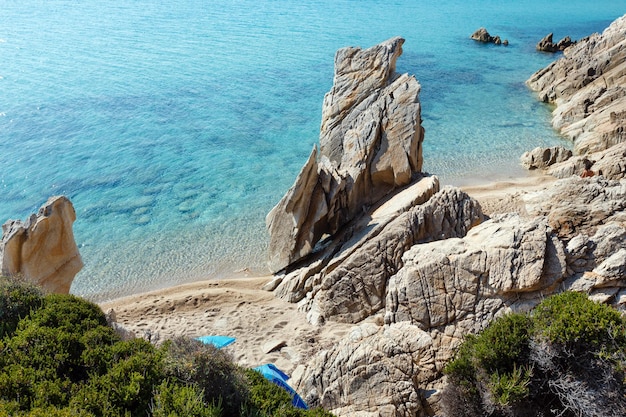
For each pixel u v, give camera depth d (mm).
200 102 52344
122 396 11070
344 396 14102
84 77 58531
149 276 26797
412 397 13398
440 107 51469
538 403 12117
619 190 19562
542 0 134625
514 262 15945
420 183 23875
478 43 80312
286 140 43750
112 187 35719
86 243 29484
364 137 24969
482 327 15906
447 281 16641
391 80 27984
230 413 11609
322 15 98875
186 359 11875
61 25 83938
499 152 40781
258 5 108125
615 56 48906
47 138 43062
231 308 22484
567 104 47656
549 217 20078
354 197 24625
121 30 81438
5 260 17312
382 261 20594
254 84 57906
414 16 102062
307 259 24297
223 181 36688
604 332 12156
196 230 30734
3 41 72625
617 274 14992
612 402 11438
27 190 35156
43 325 13070
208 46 73000
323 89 56656
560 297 13352
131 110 49781
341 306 20688
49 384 11000
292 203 23109
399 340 14805
